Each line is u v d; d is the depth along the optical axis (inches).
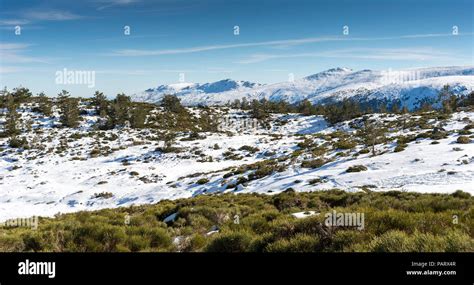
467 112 2367.1
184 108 4185.5
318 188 948.6
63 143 2454.5
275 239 279.4
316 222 276.8
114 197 1387.8
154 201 1269.7
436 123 2054.6
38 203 1350.9
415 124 2186.3
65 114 3051.2
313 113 4394.7
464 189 676.1
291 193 738.8
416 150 1238.9
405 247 208.7
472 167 885.8
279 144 2321.6
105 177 1707.7
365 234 249.0
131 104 3897.6
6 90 3678.6
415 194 607.8
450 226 257.3
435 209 429.4
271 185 1122.7
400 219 265.9
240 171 1482.5
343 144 1739.7
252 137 2755.9
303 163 1390.3
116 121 3110.2
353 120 3265.3
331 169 1187.9
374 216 275.9
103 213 636.1
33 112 3324.3
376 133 1590.8
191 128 3334.2
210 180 1445.6
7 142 2439.7
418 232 231.5
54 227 374.9
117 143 2513.5
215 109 4488.2
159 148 2283.5
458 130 1600.6
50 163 2009.1
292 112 4724.4
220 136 2822.3
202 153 2175.2
